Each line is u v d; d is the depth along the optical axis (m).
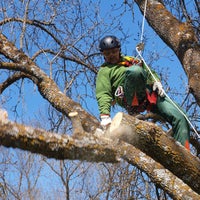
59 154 3.50
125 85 5.52
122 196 8.81
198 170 4.96
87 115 5.77
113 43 5.73
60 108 6.11
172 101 5.54
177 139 5.45
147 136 4.88
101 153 3.64
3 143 3.28
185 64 6.56
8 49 6.89
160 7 7.32
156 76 5.72
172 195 4.71
